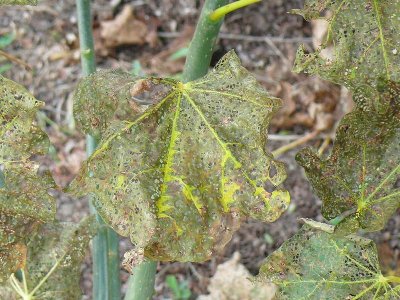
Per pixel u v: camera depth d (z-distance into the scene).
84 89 0.30
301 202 0.79
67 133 0.83
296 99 0.84
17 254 0.31
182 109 0.30
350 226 0.31
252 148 0.29
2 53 0.46
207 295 0.73
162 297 0.76
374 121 0.31
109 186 0.28
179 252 0.29
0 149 0.29
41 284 0.39
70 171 0.81
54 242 0.40
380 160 0.32
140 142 0.29
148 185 0.29
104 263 0.45
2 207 0.29
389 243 0.77
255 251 0.77
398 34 0.30
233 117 0.29
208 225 0.29
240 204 0.29
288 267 0.33
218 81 0.30
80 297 0.41
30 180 0.29
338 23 0.30
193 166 0.29
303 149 0.32
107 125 0.30
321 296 0.33
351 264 0.33
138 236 0.28
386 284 0.33
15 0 0.28
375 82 0.30
